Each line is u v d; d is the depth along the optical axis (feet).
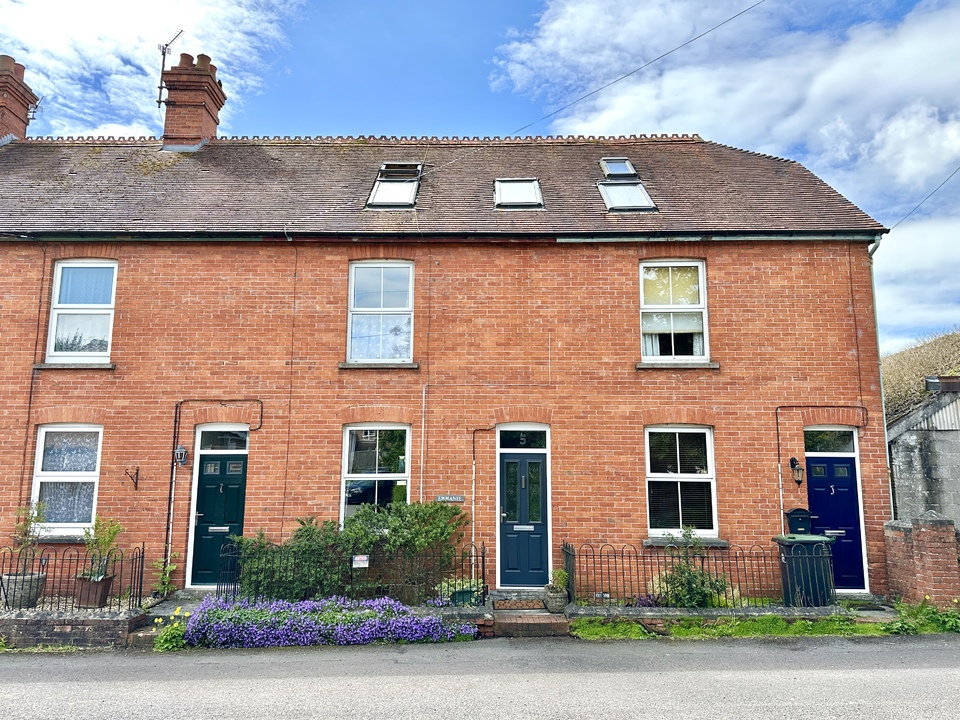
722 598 32.09
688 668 24.80
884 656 26.11
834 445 35.78
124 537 34.83
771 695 21.79
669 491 35.76
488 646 27.91
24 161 45.68
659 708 20.67
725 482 35.06
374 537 31.78
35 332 36.45
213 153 47.67
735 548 34.40
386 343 37.35
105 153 47.29
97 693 22.41
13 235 36.47
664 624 29.55
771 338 36.27
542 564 35.17
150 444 35.60
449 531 33.04
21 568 34.04
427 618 28.96
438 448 35.68
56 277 37.52
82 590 31.68
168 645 27.63
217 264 37.32
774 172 44.55
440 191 42.19
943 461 36.11
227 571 34.76
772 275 36.86
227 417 35.88
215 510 35.68
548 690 22.41
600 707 20.79
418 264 37.42
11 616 28.35
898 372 50.75
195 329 36.70
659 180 43.60
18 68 50.24
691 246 37.32
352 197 41.22
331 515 35.12
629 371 36.24
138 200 40.34
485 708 20.79
